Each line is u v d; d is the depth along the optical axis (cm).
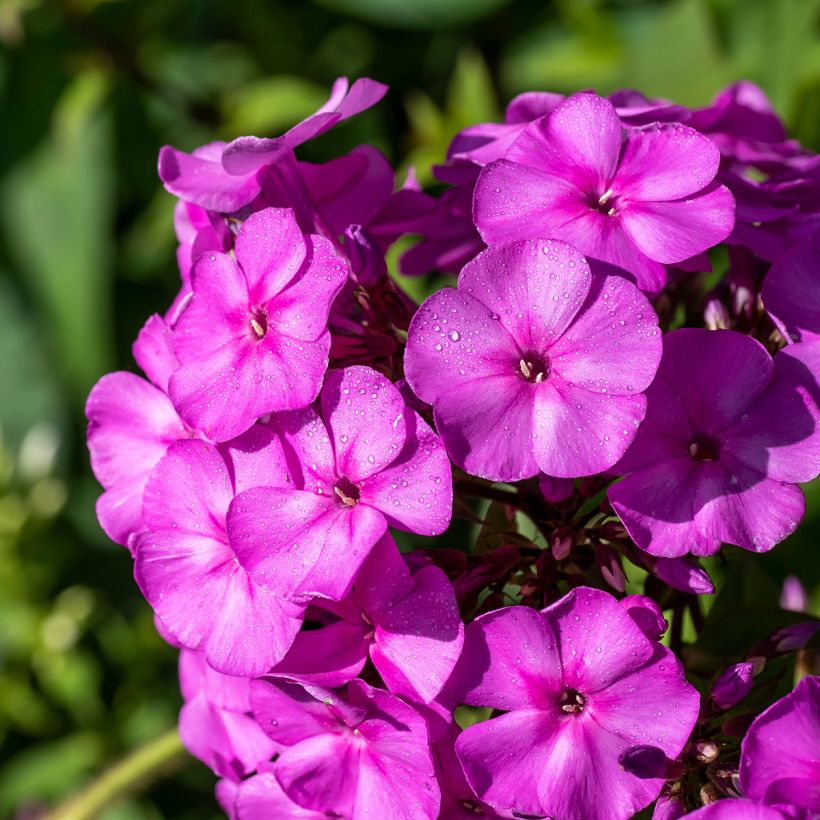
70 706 52
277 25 55
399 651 33
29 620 51
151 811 52
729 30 47
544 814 33
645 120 36
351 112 36
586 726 33
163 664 52
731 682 33
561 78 49
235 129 50
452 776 34
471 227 37
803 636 35
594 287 33
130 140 55
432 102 54
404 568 33
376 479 33
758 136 39
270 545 33
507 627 33
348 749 34
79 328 57
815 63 44
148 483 34
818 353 33
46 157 56
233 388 34
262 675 33
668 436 33
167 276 57
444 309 33
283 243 34
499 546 36
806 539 43
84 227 56
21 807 48
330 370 35
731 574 37
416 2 52
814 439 33
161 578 34
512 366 33
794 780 32
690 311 38
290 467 33
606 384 33
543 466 33
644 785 33
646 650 33
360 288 35
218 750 36
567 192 34
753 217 35
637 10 52
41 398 61
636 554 34
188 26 57
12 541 51
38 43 53
